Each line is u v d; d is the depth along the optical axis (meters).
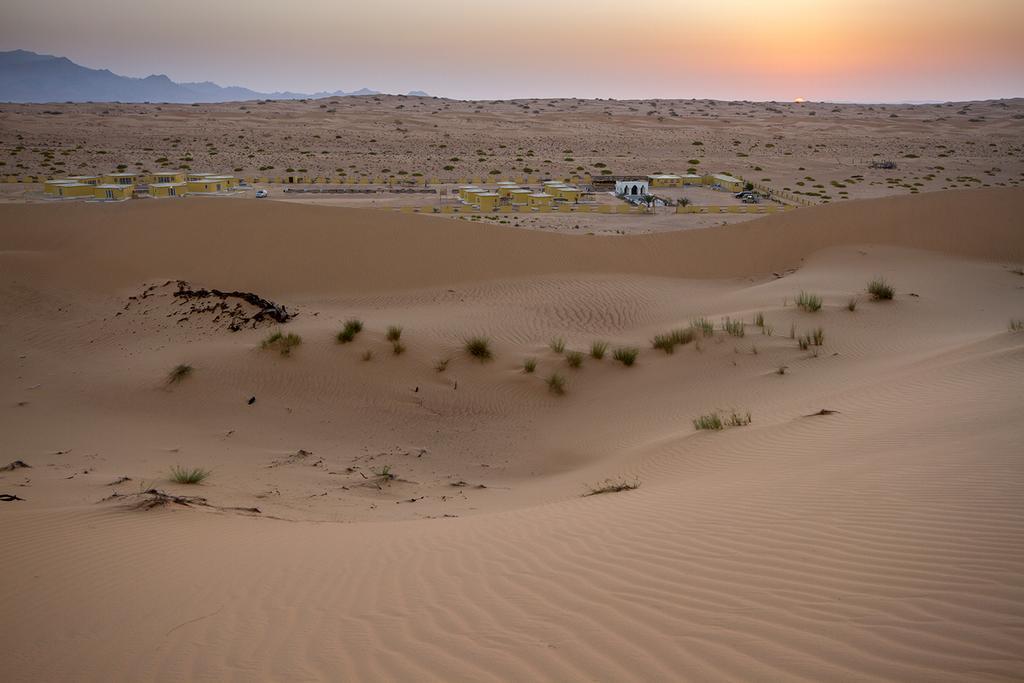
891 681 3.44
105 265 28.98
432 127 143.00
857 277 29.30
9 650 4.76
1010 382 11.89
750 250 35.00
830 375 17.02
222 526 8.22
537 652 4.17
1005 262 32.62
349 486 12.48
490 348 21.70
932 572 4.67
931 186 84.00
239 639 4.80
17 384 18.44
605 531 6.83
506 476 14.37
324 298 28.23
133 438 14.90
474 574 5.84
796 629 4.09
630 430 16.08
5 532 7.07
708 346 20.75
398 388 19.06
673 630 4.27
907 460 7.88
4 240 31.27
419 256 31.72
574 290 28.97
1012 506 5.71
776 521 6.31
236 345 20.83
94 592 5.77
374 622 4.93
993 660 3.51
